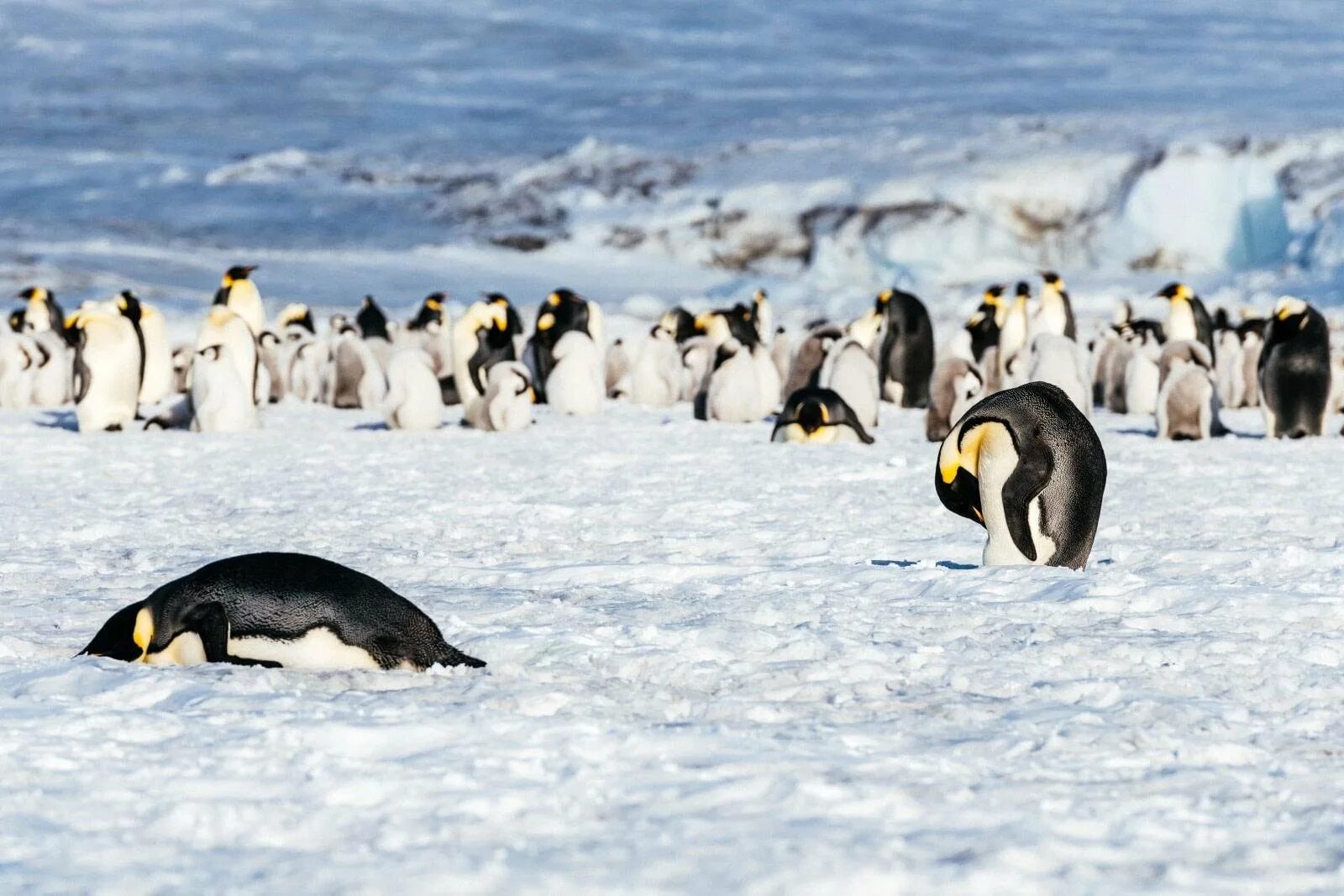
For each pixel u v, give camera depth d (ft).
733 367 119.96
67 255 314.55
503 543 56.54
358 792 22.43
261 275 317.22
